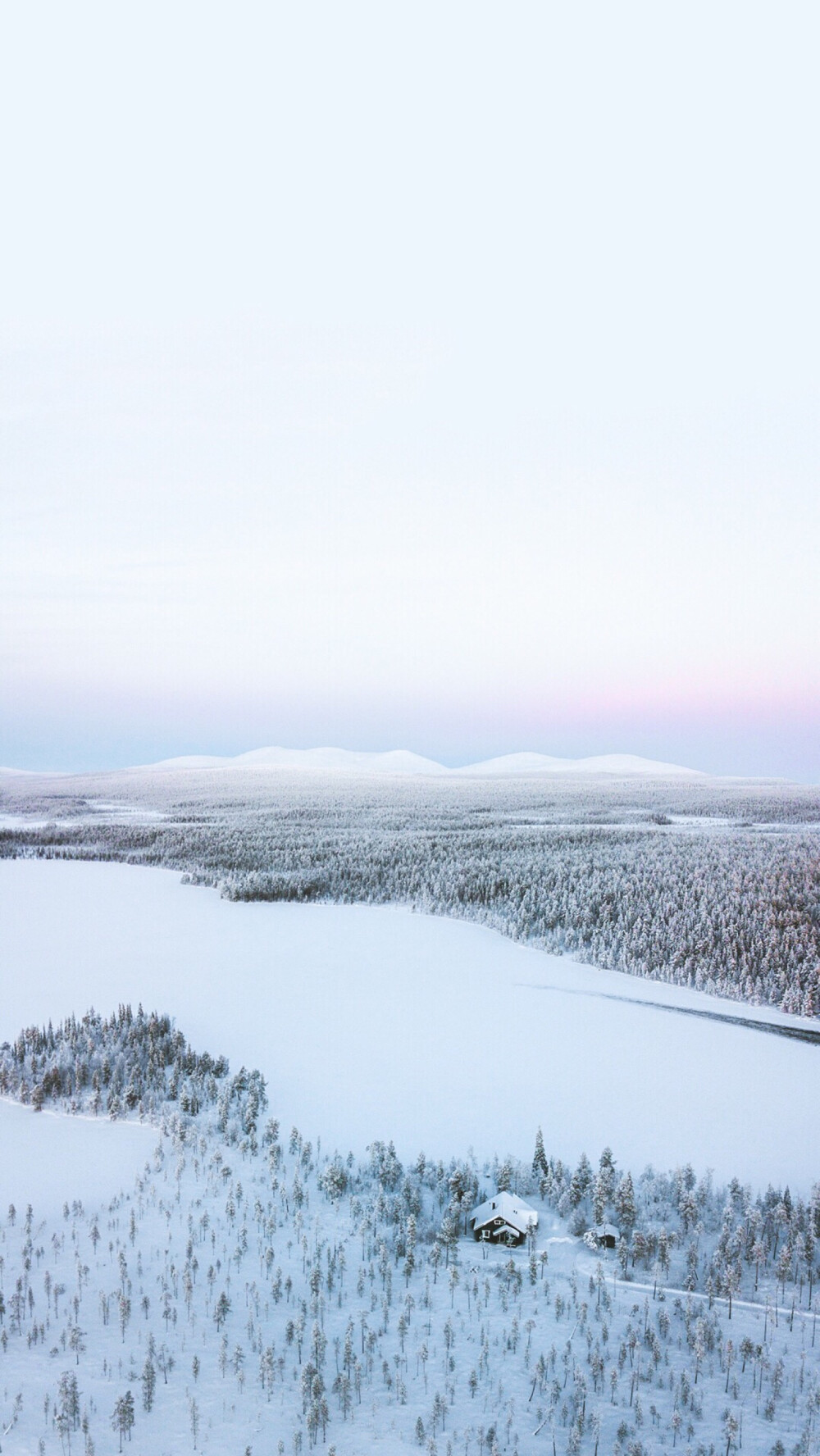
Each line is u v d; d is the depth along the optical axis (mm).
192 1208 71625
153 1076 104562
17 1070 108688
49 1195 75375
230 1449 42094
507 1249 67312
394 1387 48625
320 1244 66000
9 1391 45531
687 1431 44812
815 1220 68500
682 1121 100688
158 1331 52500
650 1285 61219
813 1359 51656
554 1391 47812
